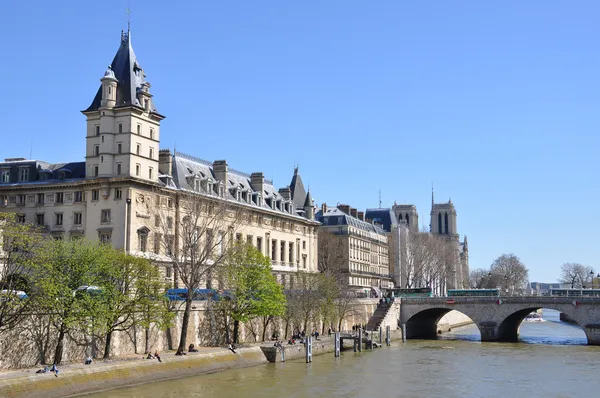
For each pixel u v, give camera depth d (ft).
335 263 596.70
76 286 247.09
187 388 243.81
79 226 347.15
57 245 253.44
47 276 235.40
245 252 345.51
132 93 352.28
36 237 245.45
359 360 338.13
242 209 395.96
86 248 255.29
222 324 340.39
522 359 345.92
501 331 468.34
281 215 478.18
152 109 366.63
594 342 426.10
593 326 426.51
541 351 386.11
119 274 258.37
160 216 355.36
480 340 472.44
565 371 302.25
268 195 487.20
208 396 229.45
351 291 482.69
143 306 266.57
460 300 479.41
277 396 232.94
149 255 330.54
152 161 360.69
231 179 451.12
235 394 234.79
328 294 406.00
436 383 267.18
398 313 501.56
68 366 235.81
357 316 473.26
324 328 436.76
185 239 303.48
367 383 264.52
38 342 244.22
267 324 372.79
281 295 345.31
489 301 467.11
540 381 273.95
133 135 346.54
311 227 535.60
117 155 345.72
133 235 338.13
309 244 530.27
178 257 355.77
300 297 385.70
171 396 227.40
